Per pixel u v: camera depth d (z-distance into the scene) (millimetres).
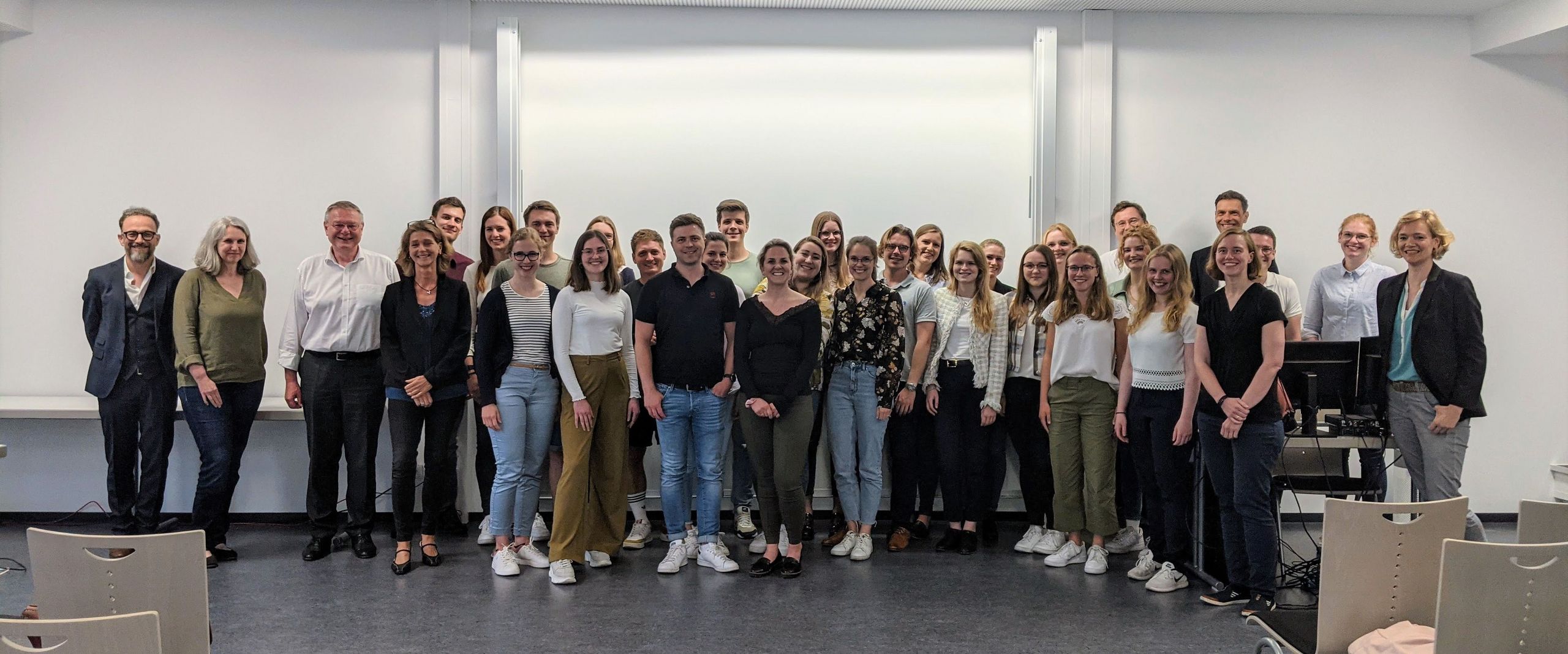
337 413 4500
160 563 2334
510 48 5387
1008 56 5613
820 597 3926
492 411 4199
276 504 5418
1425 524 2457
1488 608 2102
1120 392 4258
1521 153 5656
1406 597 2479
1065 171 5625
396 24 5418
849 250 4426
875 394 4512
